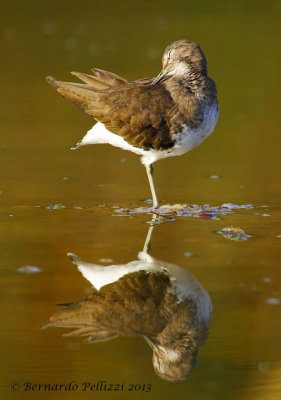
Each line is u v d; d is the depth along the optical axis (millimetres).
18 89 21016
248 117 18969
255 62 23625
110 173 14922
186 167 15359
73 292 9305
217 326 8484
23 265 10086
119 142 13023
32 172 14766
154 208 12742
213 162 15617
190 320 8617
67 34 27375
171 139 12594
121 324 8570
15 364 7691
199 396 7281
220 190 13773
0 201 12953
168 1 33344
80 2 33188
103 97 12812
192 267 10070
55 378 7566
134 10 31719
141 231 11539
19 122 18125
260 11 31438
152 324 8586
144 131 12547
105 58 23859
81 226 11750
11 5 32125
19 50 25000
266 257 10422
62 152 16172
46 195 13352
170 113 12461
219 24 28953
